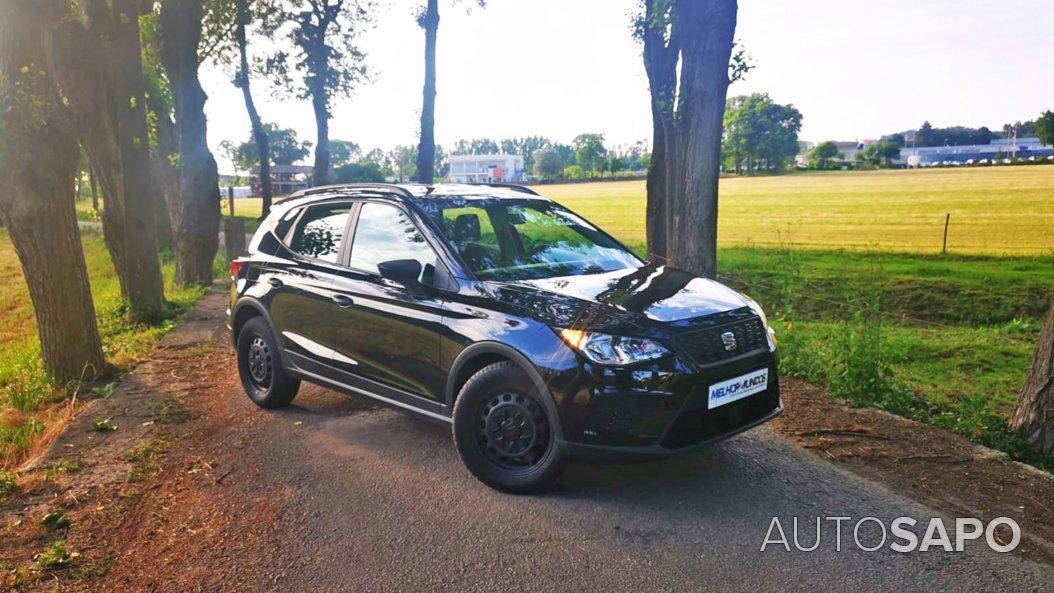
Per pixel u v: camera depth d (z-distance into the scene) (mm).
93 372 7277
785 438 5074
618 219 43969
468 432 4211
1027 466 4590
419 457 4789
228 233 17984
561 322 3895
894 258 22938
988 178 88000
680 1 7613
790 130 158500
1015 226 35156
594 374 3725
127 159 10477
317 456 4871
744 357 4043
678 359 3744
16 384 7102
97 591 3309
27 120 6484
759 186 90812
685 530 3697
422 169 18844
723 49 7480
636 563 3385
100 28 10141
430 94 18516
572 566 3373
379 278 4863
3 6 6289
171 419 5777
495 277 4414
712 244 7812
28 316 17594
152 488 4449
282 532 3805
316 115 29359
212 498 4266
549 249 4953
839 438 5082
